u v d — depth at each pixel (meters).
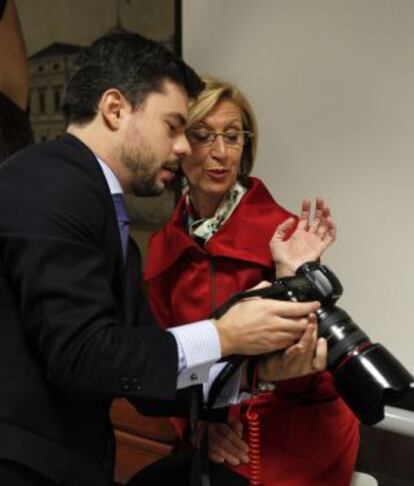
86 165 0.84
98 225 0.83
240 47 1.58
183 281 1.18
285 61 1.52
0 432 0.82
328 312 0.93
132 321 0.96
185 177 1.21
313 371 0.94
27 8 1.90
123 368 0.77
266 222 1.14
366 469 1.58
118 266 0.90
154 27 1.69
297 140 1.54
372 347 0.90
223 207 1.20
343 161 1.48
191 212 1.25
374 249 1.48
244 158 1.23
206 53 1.63
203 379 0.87
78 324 0.76
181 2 1.64
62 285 0.76
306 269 0.96
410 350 1.47
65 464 0.86
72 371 0.76
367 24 1.40
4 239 0.80
